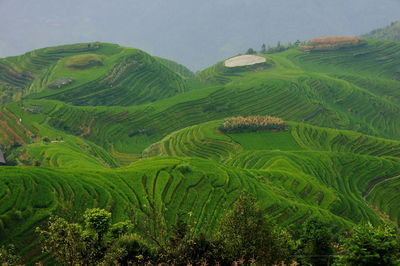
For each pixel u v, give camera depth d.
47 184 48.38
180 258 27.38
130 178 57.12
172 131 134.00
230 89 163.25
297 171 80.31
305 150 102.62
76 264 25.20
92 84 155.25
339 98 172.12
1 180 46.19
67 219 31.56
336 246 39.44
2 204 42.38
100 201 48.72
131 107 142.88
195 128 120.56
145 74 185.12
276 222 53.28
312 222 37.38
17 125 107.12
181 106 147.00
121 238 30.28
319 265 34.91
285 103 157.38
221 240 29.05
